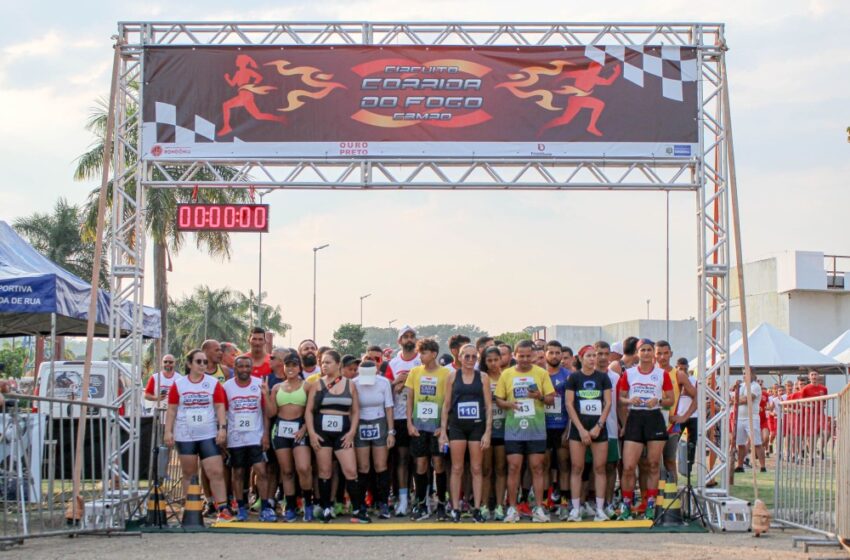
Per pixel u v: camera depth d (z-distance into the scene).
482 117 11.84
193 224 11.52
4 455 9.14
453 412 10.73
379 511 11.23
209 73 11.88
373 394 10.95
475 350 10.70
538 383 10.77
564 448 11.32
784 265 43.88
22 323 16.30
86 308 13.78
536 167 11.92
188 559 8.47
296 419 10.88
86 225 31.41
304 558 8.52
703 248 11.75
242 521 10.80
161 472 10.95
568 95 11.88
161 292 32.62
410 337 11.93
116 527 10.42
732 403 16.20
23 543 9.43
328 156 11.80
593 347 10.91
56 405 14.98
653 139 11.85
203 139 11.81
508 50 11.91
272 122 11.84
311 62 11.90
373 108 11.86
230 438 10.91
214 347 11.53
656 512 10.77
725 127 11.83
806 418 10.20
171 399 10.75
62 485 9.93
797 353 24.86
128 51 11.85
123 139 11.93
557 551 8.86
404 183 11.86
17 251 13.66
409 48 11.89
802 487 10.30
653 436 10.72
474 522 10.59
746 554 8.73
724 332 11.73
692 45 11.92
